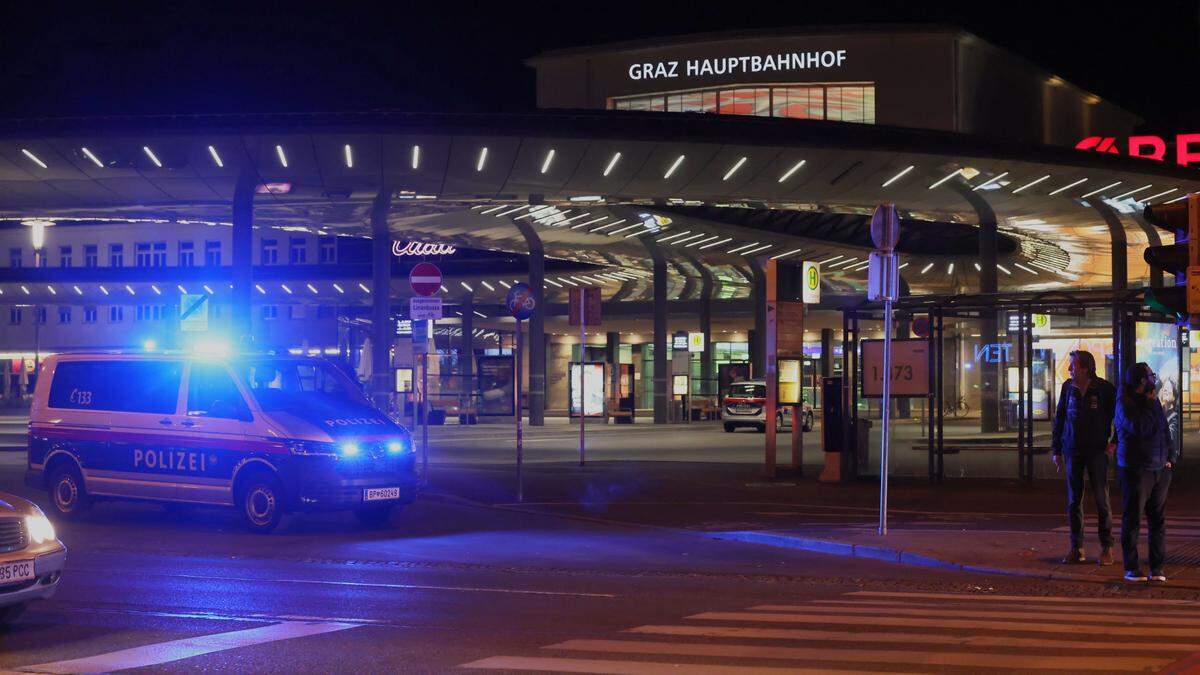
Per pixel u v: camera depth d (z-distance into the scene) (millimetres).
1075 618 9391
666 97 66562
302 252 83938
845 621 9219
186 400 16062
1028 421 21016
